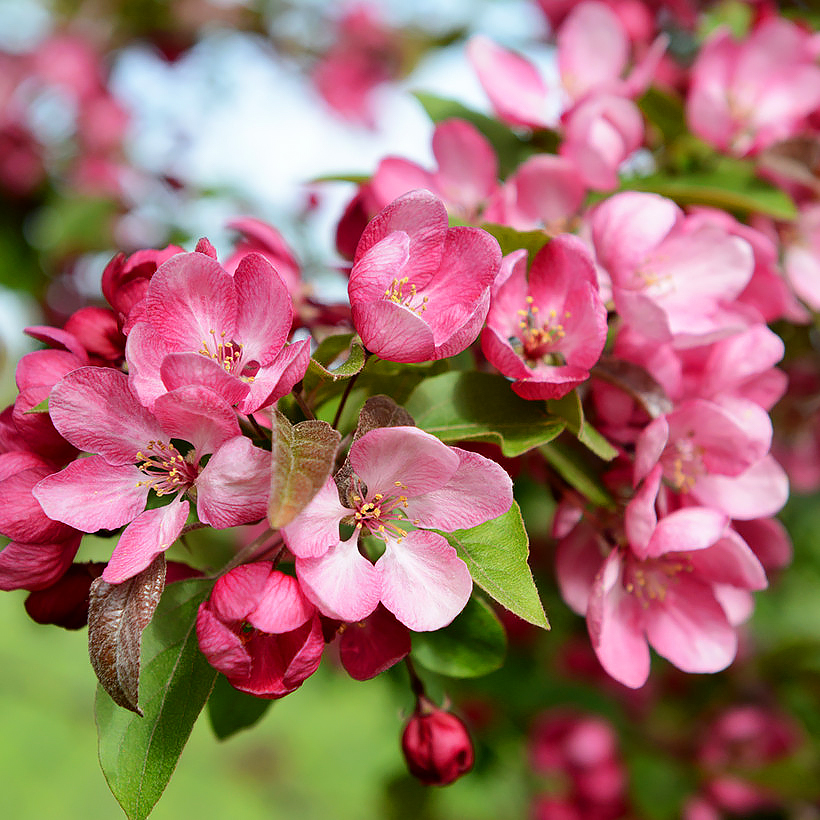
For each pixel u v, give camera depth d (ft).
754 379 1.06
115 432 0.84
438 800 1.75
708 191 1.17
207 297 0.84
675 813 1.68
